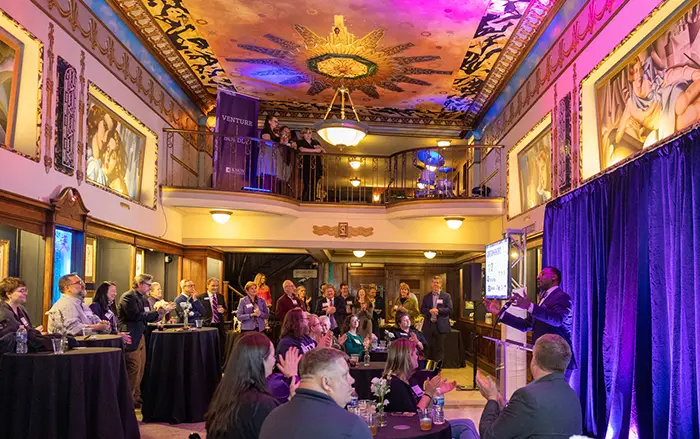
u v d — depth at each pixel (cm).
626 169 575
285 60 999
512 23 832
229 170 1089
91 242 880
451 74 1044
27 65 608
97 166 793
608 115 676
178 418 680
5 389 457
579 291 680
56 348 479
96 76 759
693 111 494
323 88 1139
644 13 562
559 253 753
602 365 620
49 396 455
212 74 1079
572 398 323
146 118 955
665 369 493
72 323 582
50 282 627
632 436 528
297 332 515
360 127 865
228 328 1354
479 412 768
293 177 1275
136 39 880
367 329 785
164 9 819
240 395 289
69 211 667
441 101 1202
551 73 832
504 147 1077
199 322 757
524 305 523
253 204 1078
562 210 748
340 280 1775
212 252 1247
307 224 1191
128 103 874
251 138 1066
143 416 695
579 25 730
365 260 1741
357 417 226
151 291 884
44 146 623
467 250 1205
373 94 1166
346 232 1193
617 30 621
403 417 390
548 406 312
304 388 231
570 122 754
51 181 638
